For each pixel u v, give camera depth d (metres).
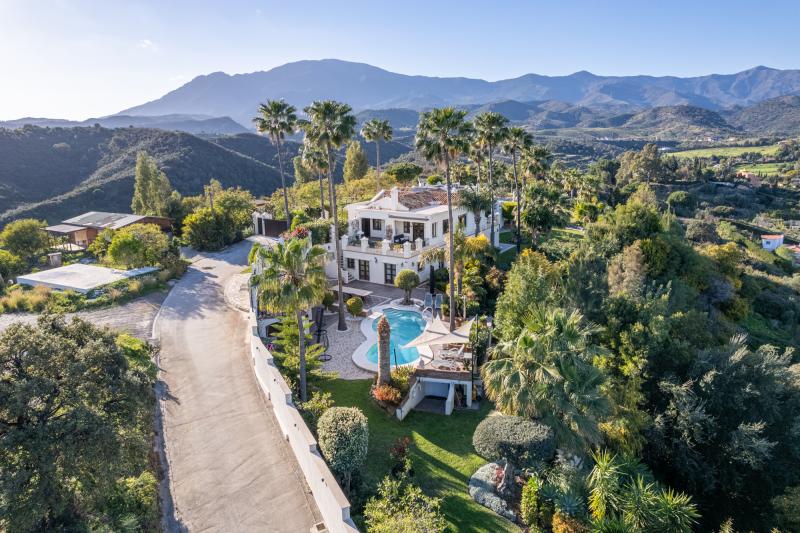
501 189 77.25
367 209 44.75
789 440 20.61
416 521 13.85
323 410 19.75
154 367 23.42
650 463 21.56
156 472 16.62
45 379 12.23
